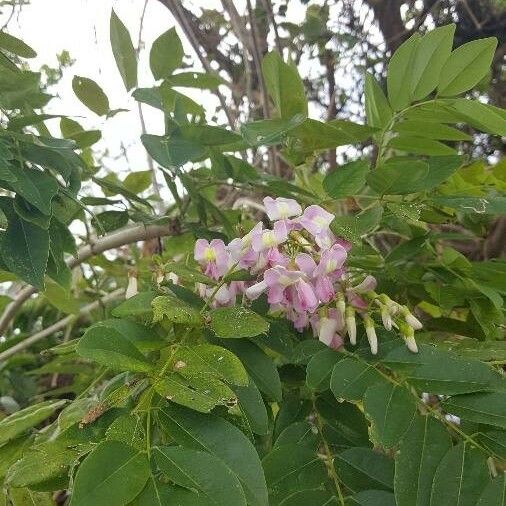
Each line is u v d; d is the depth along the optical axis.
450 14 0.66
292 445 0.20
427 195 0.31
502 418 0.19
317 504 0.18
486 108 0.28
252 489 0.16
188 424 0.17
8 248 0.24
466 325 0.31
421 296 0.32
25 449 0.24
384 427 0.18
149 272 0.29
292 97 0.31
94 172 0.41
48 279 0.42
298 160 0.33
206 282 0.24
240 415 0.19
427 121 0.30
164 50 0.34
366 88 0.33
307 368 0.21
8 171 0.23
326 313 0.24
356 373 0.21
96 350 0.18
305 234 0.25
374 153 0.52
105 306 0.47
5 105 0.30
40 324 0.61
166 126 0.31
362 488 0.19
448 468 0.18
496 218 0.40
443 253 0.31
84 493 0.14
